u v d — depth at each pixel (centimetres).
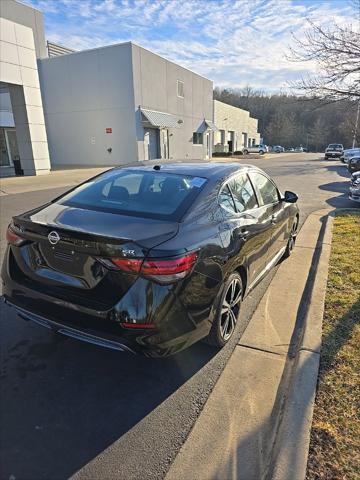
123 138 2420
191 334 244
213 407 235
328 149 3581
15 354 287
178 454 200
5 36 1506
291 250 548
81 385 255
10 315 344
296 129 8625
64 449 203
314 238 637
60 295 244
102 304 228
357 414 220
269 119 9369
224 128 4531
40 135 1742
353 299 372
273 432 214
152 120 2370
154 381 261
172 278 222
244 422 222
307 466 185
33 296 256
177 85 2819
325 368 262
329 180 1603
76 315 237
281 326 339
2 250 532
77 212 273
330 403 228
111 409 233
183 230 249
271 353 296
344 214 820
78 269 237
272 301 390
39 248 255
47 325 253
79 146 2594
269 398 243
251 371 272
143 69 2356
